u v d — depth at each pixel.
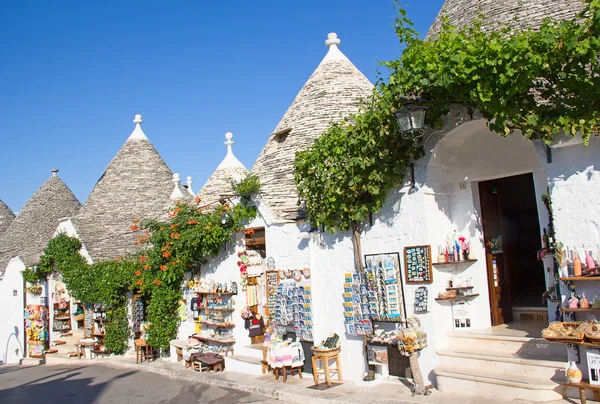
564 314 7.43
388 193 9.84
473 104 8.15
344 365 10.48
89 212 21.66
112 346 17.75
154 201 22.89
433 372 8.80
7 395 13.73
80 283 18.39
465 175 9.99
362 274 10.00
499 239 10.32
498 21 8.33
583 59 6.58
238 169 18.52
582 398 6.78
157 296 15.96
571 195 7.36
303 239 11.52
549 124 7.05
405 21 8.26
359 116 9.52
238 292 13.61
